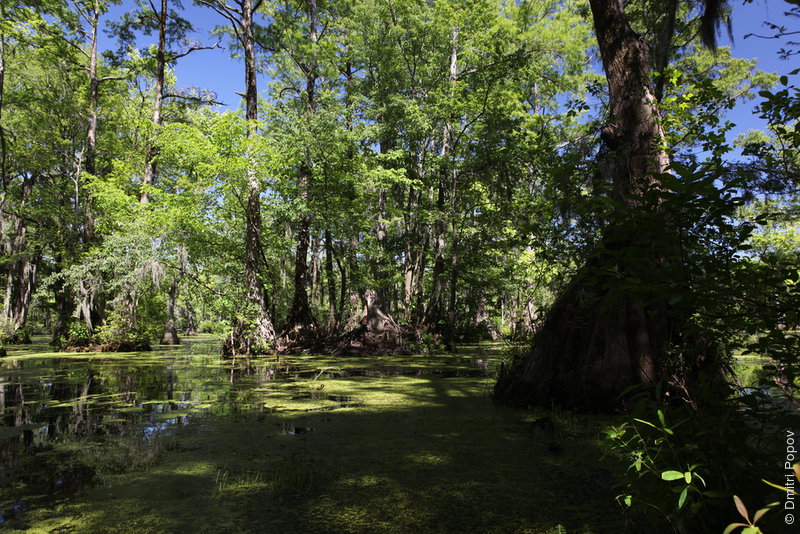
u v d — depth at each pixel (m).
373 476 3.10
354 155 15.95
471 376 8.98
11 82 18.72
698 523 1.94
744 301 1.87
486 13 16.09
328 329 17.59
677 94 4.82
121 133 21.12
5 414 5.15
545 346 5.70
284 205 14.35
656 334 4.71
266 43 18.33
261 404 5.78
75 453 3.64
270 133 16.72
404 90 19.14
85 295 15.20
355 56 18.72
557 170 5.86
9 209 20.12
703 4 7.18
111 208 14.80
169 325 20.73
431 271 23.67
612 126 5.18
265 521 2.43
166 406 5.63
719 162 2.40
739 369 6.84
